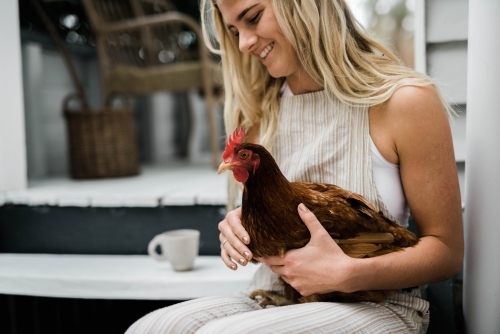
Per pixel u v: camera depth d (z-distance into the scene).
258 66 1.43
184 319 1.08
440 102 1.16
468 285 1.45
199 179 2.83
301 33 1.22
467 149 1.44
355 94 1.19
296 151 1.32
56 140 3.66
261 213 1.06
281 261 1.08
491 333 1.39
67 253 2.20
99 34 3.10
